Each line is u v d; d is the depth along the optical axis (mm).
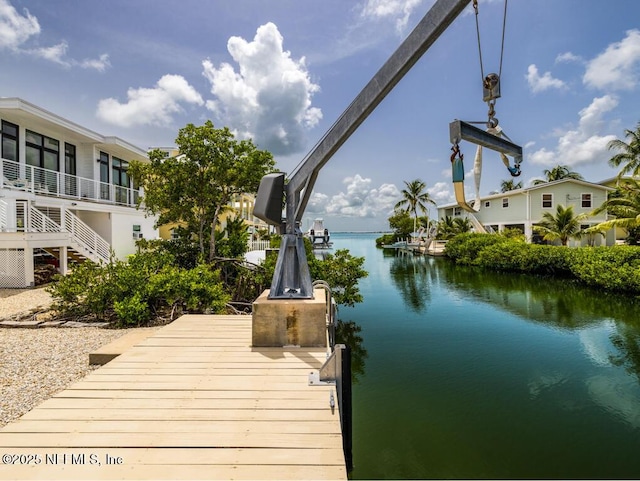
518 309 11969
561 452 4461
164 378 3143
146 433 2271
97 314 7121
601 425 5039
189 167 9742
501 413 5383
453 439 4734
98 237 13109
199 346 4035
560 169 42000
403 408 5539
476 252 24891
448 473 4090
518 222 27922
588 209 26203
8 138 11898
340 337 9242
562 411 5434
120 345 4645
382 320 10883
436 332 9594
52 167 13703
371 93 2971
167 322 6902
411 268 24359
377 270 23453
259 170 9953
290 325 3990
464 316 11227
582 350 8062
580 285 15648
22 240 10078
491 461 4293
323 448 2115
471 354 7906
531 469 4160
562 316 10930
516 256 20328
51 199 12227
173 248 10648
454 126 2359
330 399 2707
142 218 17594
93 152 15539
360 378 6668
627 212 17828
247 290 10023
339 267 10406
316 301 4062
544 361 7441
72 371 4312
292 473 1894
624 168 22344
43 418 2449
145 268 7824
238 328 4820
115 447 2119
